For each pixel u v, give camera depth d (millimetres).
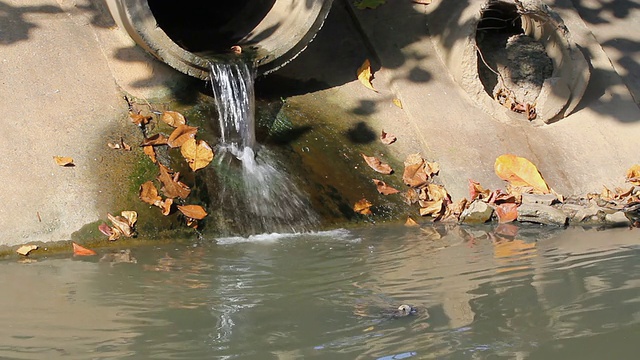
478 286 5031
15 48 6996
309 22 7328
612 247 5973
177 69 7031
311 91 7746
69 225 6039
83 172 6355
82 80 7000
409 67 8086
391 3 8539
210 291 5016
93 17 7441
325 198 6816
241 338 4270
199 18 8523
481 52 8578
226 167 6762
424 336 4242
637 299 4738
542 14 7945
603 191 7430
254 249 5973
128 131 6758
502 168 7406
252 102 7203
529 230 6656
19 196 6098
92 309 4711
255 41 7703
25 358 4051
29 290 5047
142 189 6340
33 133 6500
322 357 4008
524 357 3963
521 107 8148
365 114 7684
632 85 8547
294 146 7156
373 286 5078
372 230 6602
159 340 4262
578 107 8102
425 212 6945
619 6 9273
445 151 7480
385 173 7215
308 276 5309
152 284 5156
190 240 6203
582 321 4418
